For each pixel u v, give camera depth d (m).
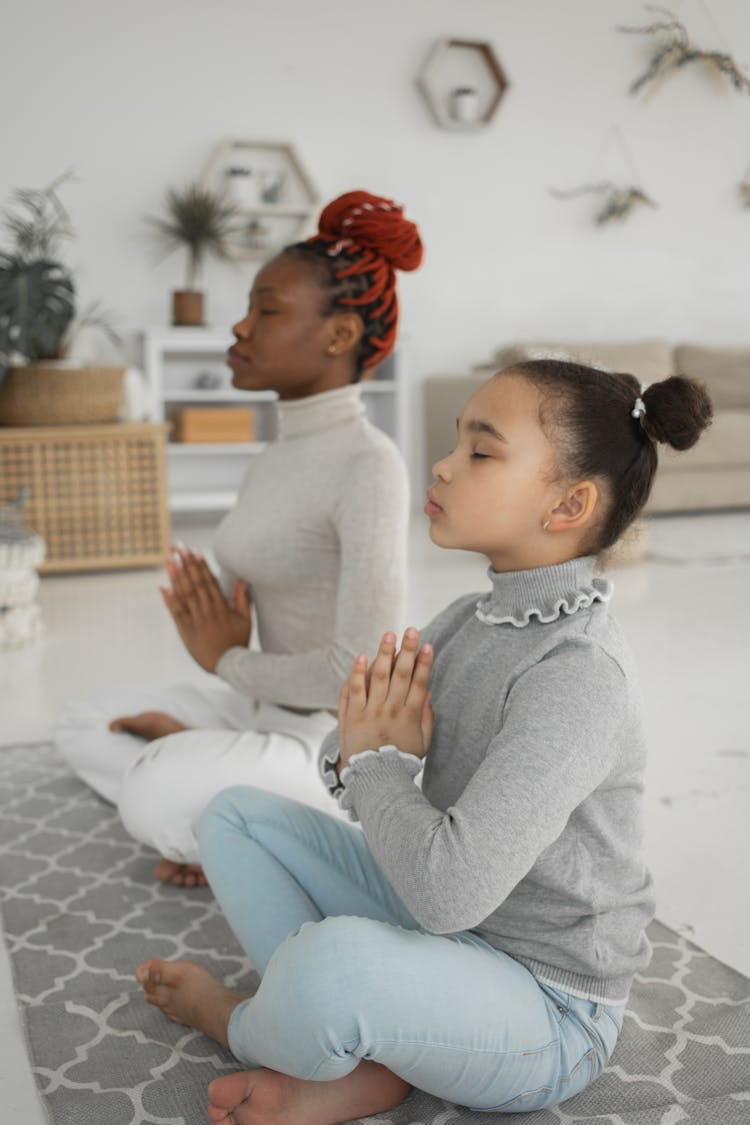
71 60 5.43
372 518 1.51
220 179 5.74
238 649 1.63
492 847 0.92
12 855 1.76
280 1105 1.02
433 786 1.09
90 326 5.54
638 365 6.02
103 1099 1.13
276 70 5.77
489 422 1.03
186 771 1.54
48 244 5.34
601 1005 1.04
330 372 1.61
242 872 1.17
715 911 1.54
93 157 5.52
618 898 1.04
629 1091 1.12
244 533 1.63
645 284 6.60
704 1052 1.19
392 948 0.96
